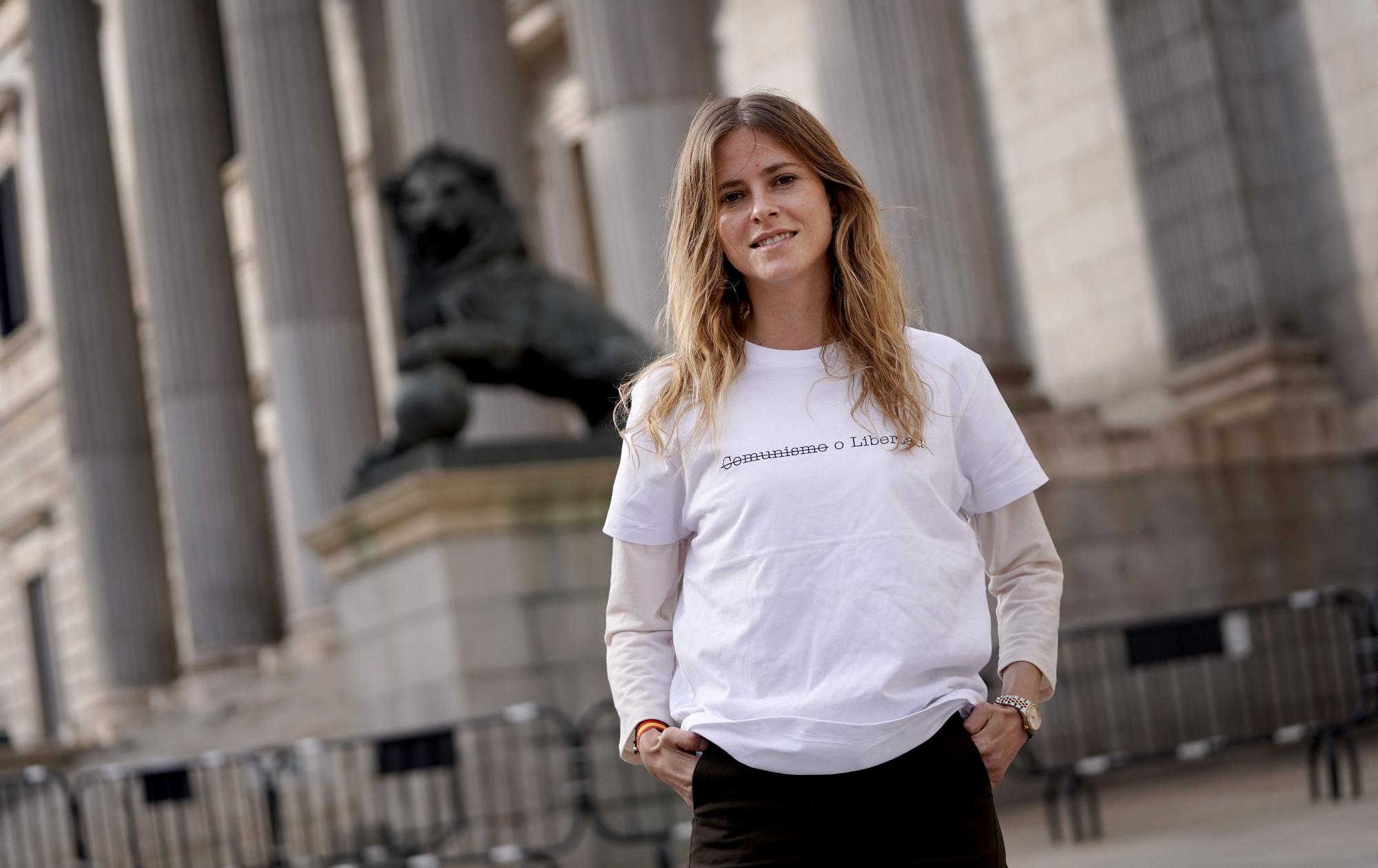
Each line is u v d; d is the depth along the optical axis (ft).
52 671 124.36
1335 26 49.19
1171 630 31.45
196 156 87.04
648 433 8.57
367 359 75.72
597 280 84.33
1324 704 43.57
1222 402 49.83
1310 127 50.06
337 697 63.26
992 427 8.64
